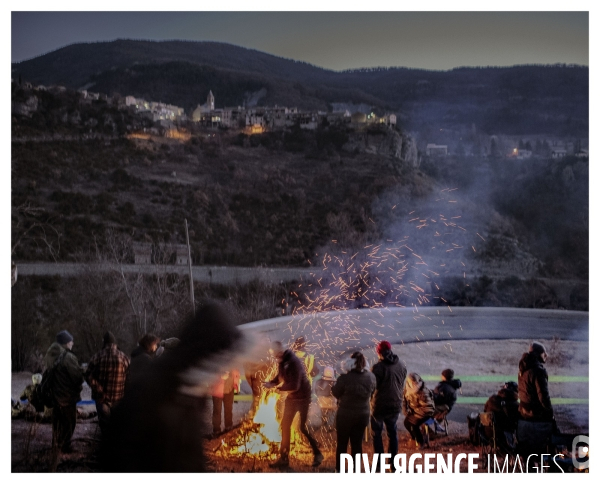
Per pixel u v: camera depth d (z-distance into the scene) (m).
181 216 45.62
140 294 17.09
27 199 42.47
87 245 37.06
